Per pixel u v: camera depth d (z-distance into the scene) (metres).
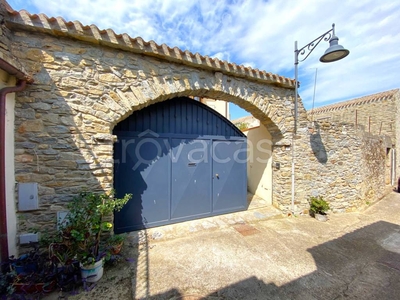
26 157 2.30
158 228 3.50
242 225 3.76
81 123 2.52
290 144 4.29
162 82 2.94
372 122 8.77
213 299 1.88
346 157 4.89
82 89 2.51
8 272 1.83
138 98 2.80
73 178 2.51
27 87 2.29
